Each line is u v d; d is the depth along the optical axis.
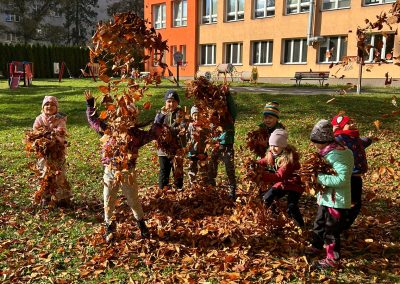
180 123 5.98
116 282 3.95
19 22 62.28
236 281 3.88
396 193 6.33
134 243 4.66
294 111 13.09
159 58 4.22
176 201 5.95
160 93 16.80
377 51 4.11
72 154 9.30
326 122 3.95
